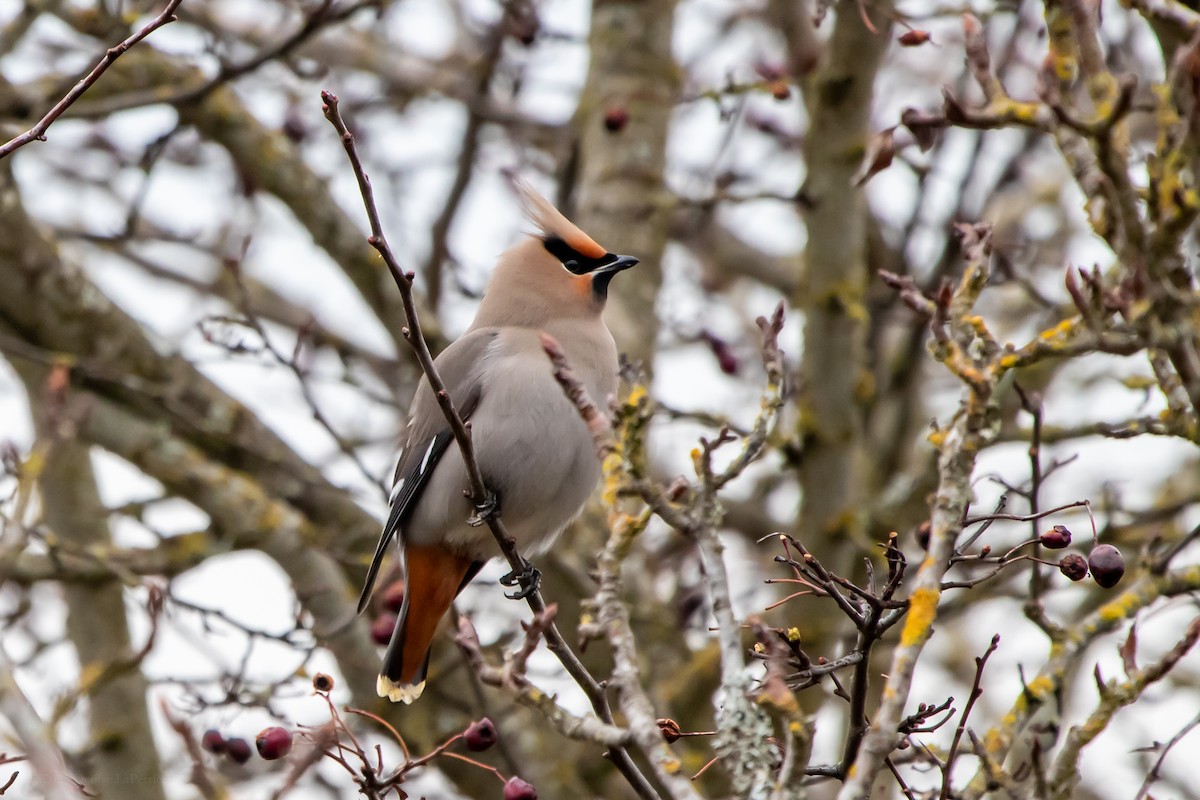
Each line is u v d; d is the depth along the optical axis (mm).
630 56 13578
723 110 12305
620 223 13172
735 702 5734
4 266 12414
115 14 12430
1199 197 6406
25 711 7695
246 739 9789
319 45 15453
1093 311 6566
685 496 6668
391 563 11977
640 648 12773
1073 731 6711
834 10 12055
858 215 12625
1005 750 7340
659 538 14680
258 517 12305
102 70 6648
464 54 16281
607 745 5766
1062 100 6605
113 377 12047
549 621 5895
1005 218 15961
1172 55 7359
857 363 12750
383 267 13156
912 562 11820
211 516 12297
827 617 12281
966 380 6105
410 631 9875
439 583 9945
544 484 9914
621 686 5961
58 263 12555
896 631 11875
